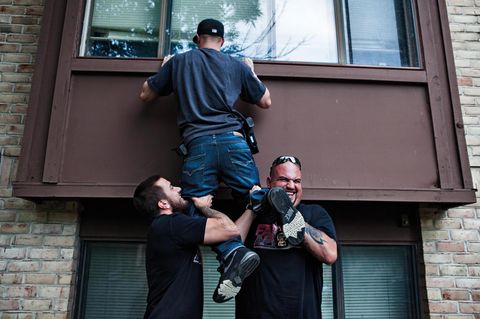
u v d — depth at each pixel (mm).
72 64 3318
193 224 2273
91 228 3516
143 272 3521
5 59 3795
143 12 3668
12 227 3406
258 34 3680
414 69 3488
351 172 3266
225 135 2596
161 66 3045
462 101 3936
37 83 3289
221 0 3738
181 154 2660
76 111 3260
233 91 2770
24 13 3932
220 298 2160
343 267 3625
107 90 3316
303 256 2426
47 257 3354
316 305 2400
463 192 3268
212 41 2980
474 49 4086
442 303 3447
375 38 3729
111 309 3445
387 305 3568
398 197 3217
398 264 3664
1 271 3311
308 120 3338
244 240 2434
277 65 3383
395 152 3338
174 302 2174
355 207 3662
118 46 3582
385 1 3814
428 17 3633
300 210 2617
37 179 3117
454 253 3559
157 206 2518
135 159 3195
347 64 3578
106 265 3525
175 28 3643
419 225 3629
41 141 3197
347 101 3404
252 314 2307
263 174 3199
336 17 3752
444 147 3346
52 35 3434
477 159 3793
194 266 2324
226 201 3375
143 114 3279
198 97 2695
